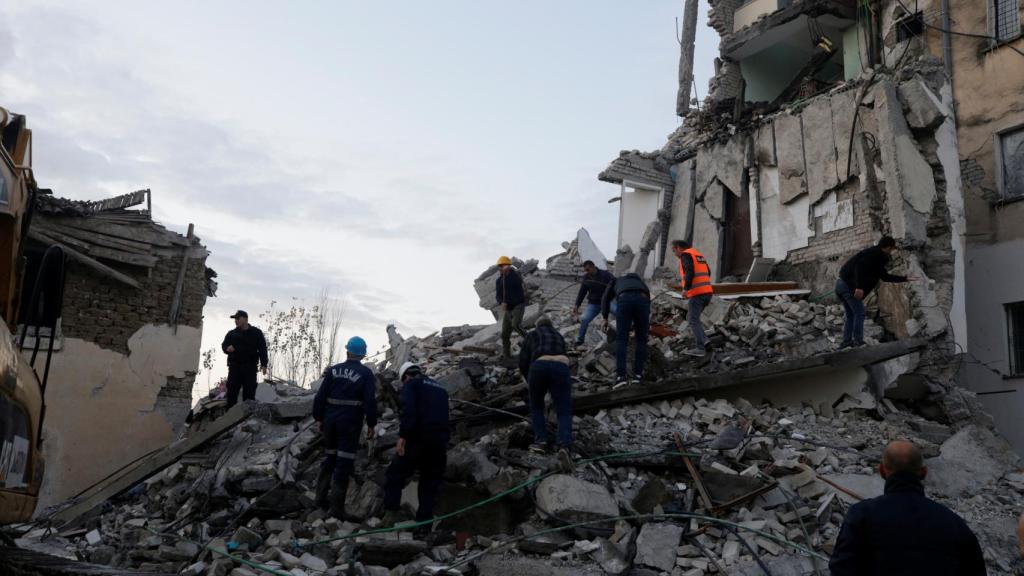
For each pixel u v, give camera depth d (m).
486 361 11.39
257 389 12.45
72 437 13.54
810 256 14.56
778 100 18.19
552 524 7.02
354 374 7.34
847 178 13.89
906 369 10.79
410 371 7.16
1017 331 13.49
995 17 14.32
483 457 7.78
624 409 9.48
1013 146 13.91
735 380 9.52
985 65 14.29
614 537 6.83
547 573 6.18
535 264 18.64
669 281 16.41
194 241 15.48
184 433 12.01
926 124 12.88
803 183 14.84
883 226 13.01
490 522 7.13
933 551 3.34
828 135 14.43
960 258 12.61
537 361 7.89
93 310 14.10
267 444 9.12
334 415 7.25
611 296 10.77
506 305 10.86
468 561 6.45
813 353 11.23
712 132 17.78
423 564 6.39
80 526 8.36
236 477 8.06
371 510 7.26
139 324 14.62
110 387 14.09
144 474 8.86
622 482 7.86
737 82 19.69
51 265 6.16
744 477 7.55
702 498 7.38
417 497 7.42
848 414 10.05
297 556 6.55
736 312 12.86
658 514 7.09
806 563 6.57
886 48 15.90
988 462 9.09
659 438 8.73
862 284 10.41
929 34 15.23
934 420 11.30
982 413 11.32
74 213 13.89
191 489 8.29
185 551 6.85
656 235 17.77
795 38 18.62
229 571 6.29
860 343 10.50
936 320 12.02
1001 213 13.83
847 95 14.15
